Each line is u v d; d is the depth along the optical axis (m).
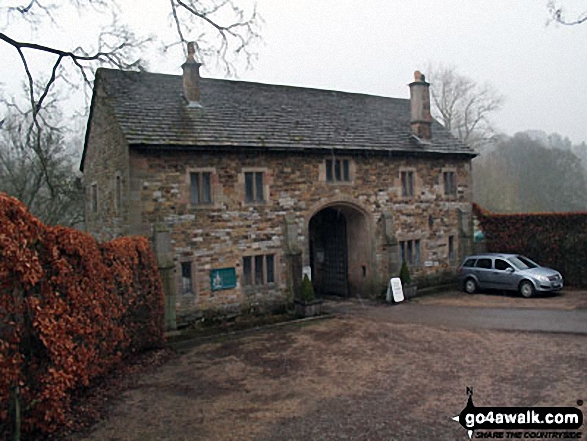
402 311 16.30
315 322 15.16
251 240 15.75
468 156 21.19
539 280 17.42
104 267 9.30
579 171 42.59
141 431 7.17
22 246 6.48
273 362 10.95
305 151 16.75
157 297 12.28
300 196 16.81
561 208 40.81
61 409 7.20
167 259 13.88
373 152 18.28
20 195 22.89
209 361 11.18
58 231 7.82
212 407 8.15
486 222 21.91
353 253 19.59
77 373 7.86
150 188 14.01
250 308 15.63
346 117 19.94
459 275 19.94
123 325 10.58
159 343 12.27
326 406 8.09
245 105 17.86
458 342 11.98
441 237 20.53
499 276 18.48
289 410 7.95
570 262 19.98
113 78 16.23
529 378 9.11
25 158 22.23
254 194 15.95
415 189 19.73
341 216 19.92
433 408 7.86
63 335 7.27
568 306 15.65
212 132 15.47
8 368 6.05
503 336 12.34
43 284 7.11
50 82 11.98
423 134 20.41
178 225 14.42
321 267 21.44
